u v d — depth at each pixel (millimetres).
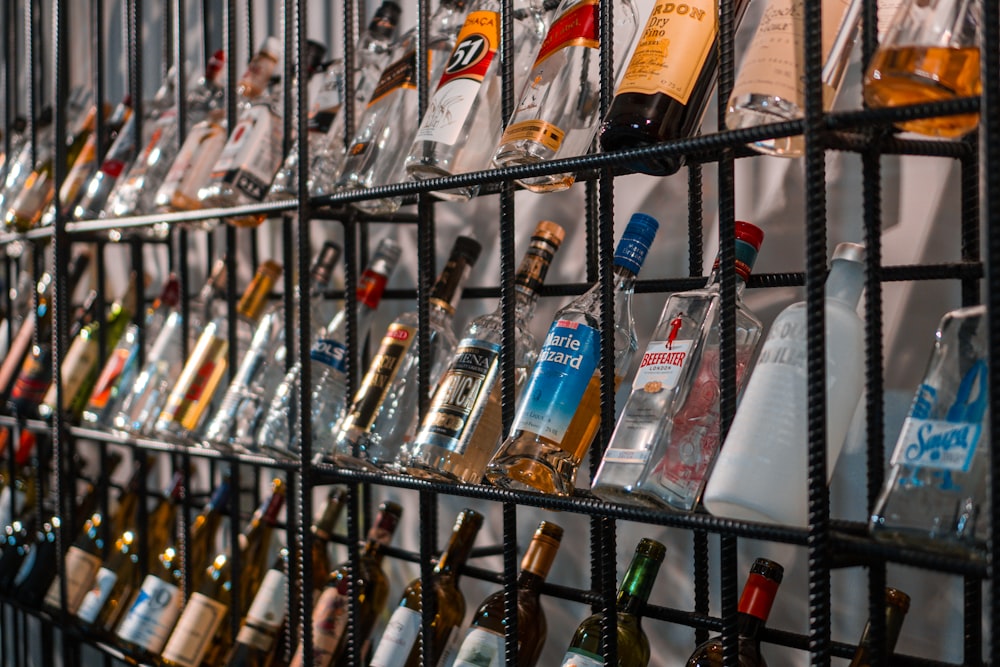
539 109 980
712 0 890
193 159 1438
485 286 1443
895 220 1001
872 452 752
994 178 619
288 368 1365
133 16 1706
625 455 837
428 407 1096
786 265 1087
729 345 814
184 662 1379
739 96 795
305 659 1203
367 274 1303
